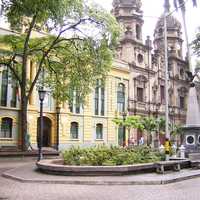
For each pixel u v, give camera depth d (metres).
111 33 27.84
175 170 17.70
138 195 11.17
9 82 34.25
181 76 67.06
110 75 49.28
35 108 39.66
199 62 45.47
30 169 18.08
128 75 52.53
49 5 17.23
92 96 46.75
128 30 55.12
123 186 13.11
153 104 57.78
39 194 11.26
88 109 45.94
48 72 31.02
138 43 55.66
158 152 20.23
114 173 15.22
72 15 26.05
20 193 11.42
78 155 17.25
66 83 29.95
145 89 56.38
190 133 23.77
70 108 43.62
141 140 47.62
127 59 53.94
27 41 27.12
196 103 24.22
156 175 15.64
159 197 10.86
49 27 26.97
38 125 40.59
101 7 27.70
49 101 41.47
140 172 16.19
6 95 37.84
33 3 16.42
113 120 45.59
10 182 14.11
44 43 29.91
